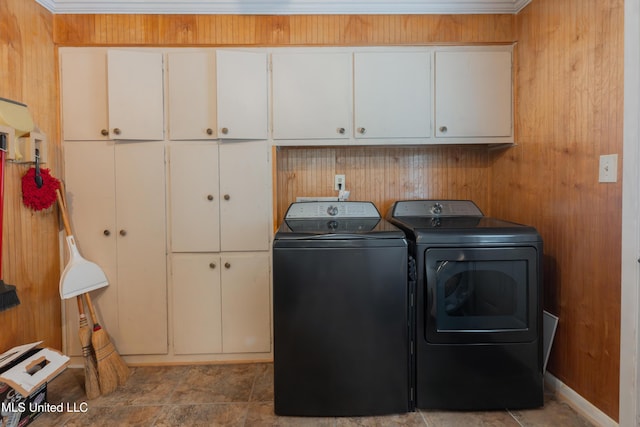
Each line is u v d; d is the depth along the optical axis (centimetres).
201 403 178
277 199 229
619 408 145
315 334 163
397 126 211
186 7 204
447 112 212
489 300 167
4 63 172
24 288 184
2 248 165
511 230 168
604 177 151
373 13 209
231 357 217
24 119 176
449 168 245
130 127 204
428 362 166
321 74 209
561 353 179
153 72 206
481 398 167
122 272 211
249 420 165
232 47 208
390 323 164
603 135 151
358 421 163
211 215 212
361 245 162
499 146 234
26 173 184
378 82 210
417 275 166
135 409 173
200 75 206
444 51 211
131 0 201
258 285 215
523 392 168
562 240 177
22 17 182
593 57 155
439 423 161
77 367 212
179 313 214
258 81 208
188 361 216
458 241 164
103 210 209
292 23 208
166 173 210
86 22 204
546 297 190
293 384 164
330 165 242
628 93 138
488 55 212
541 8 189
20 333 181
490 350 167
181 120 208
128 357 214
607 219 150
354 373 164
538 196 195
